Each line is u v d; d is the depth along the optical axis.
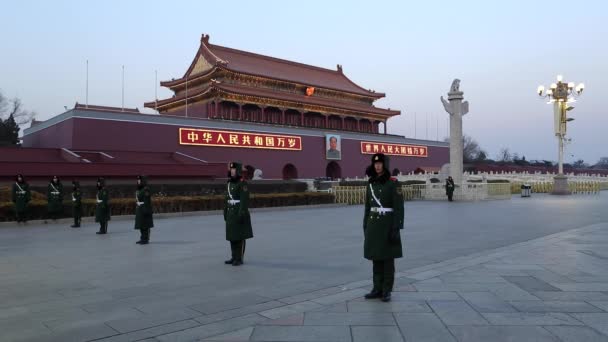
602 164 185.38
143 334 5.51
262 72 63.59
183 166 36.16
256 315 6.20
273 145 54.47
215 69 55.66
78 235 16.03
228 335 5.42
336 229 17.03
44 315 6.32
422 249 11.84
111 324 5.90
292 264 10.02
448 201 34.12
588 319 5.80
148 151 42.78
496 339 5.13
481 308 6.30
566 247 11.63
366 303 6.69
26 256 11.34
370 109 71.38
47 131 45.25
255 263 10.16
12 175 28.31
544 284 7.68
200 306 6.70
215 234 15.88
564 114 41.19
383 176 7.10
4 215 19.94
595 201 31.95
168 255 11.36
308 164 58.47
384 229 6.85
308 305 6.66
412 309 6.32
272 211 27.33
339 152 62.12
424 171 72.88
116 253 11.73
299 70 72.75
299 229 17.09
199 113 58.81
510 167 97.25
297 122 66.25
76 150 37.50
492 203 31.19
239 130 51.16
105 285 8.10
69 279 8.62
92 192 29.42
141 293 7.51
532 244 12.16
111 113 41.41
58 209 20.59
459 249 11.80
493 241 13.20
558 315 5.96
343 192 33.53
